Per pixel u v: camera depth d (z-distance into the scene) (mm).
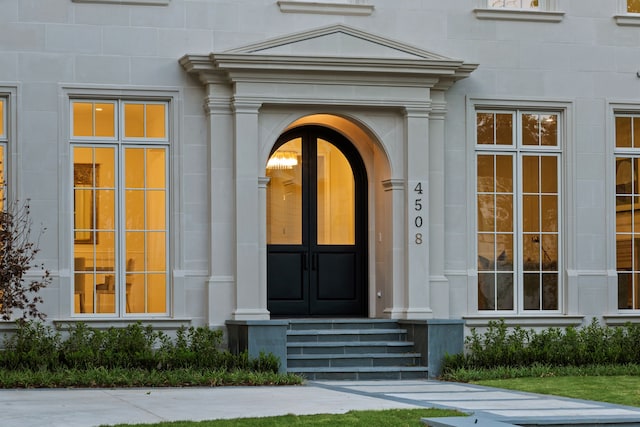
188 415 11922
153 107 18281
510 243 19578
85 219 18000
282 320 17047
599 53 19875
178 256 18109
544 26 19656
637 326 18969
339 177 19922
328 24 18812
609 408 12875
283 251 19594
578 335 18766
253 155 18016
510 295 19531
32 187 17656
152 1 18156
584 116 19766
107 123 18109
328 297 19734
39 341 16922
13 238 16344
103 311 18000
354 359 17453
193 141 18234
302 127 19734
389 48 18594
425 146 18641
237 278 17906
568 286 19531
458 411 12195
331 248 19781
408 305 18516
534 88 19562
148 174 18234
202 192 18234
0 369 16031
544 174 19734
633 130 20172
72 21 17906
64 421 11367
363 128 18906
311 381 16750
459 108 19234
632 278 20031
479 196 19469
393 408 12531
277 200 19656
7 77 17641
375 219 19594
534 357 17953
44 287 16547
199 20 18359
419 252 18562
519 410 12562
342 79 18328
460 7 19359
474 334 18531
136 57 18109
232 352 17469
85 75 17922
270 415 11891
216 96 18094
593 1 19875
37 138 17703
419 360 17688
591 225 19734
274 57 17891
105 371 15719
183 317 18031
